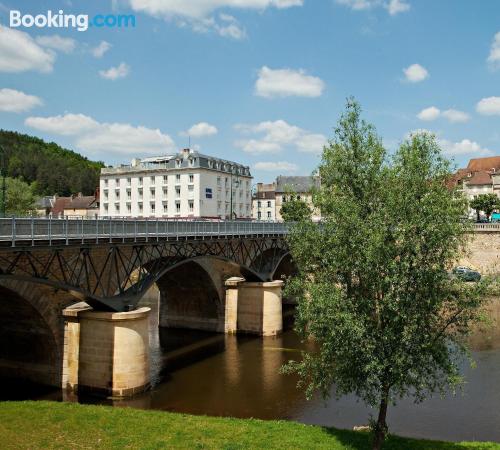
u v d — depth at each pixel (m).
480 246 73.06
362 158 17.95
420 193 16.53
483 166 115.31
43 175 158.75
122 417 20.66
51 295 28.48
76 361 29.23
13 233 21.67
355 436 19.45
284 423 21.09
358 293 16.86
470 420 25.53
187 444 17.77
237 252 43.81
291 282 19.03
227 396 29.50
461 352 16.69
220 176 95.12
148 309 30.38
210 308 49.69
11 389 29.58
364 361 16.09
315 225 18.53
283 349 41.66
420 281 15.74
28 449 16.53
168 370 35.12
